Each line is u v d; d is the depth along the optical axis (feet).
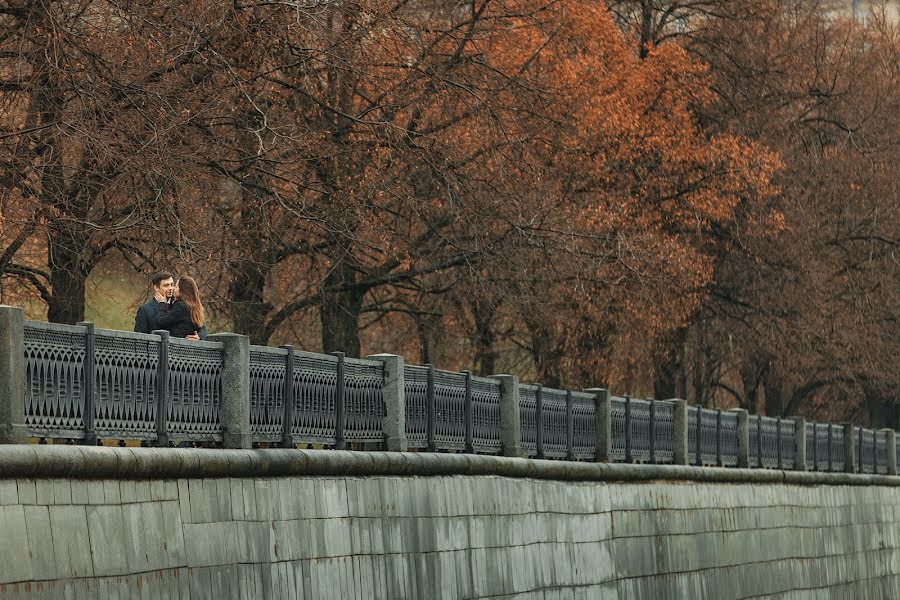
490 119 249.34
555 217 263.70
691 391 452.76
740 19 346.95
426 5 259.80
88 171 187.62
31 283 219.82
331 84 235.61
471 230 250.98
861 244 382.63
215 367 113.09
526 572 163.63
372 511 133.28
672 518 207.51
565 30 278.67
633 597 192.34
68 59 180.34
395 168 243.19
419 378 146.10
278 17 209.05
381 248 240.12
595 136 281.74
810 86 371.76
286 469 119.03
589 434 192.75
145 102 187.83
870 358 372.99
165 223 192.85
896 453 342.44
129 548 97.96
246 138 216.33
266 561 115.34
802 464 277.64
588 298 278.67
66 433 94.73
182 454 104.42
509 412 166.91
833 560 276.82
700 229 315.58
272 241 230.68
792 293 352.90
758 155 316.60
